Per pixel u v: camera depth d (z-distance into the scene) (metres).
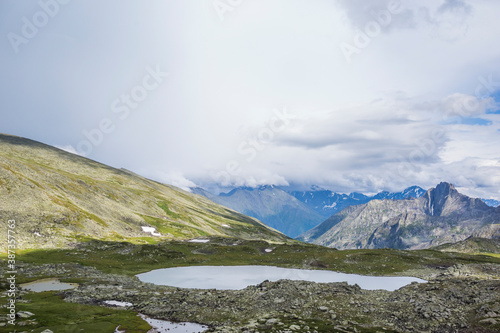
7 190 137.75
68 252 112.50
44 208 141.38
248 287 68.69
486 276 88.75
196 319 49.56
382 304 54.31
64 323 44.59
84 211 165.62
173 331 44.34
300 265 123.00
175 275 99.06
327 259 127.44
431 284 70.25
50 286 70.19
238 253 143.12
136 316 50.41
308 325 43.91
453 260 125.69
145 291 67.12
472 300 51.03
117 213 199.88
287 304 55.28
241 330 41.59
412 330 42.75
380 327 44.06
